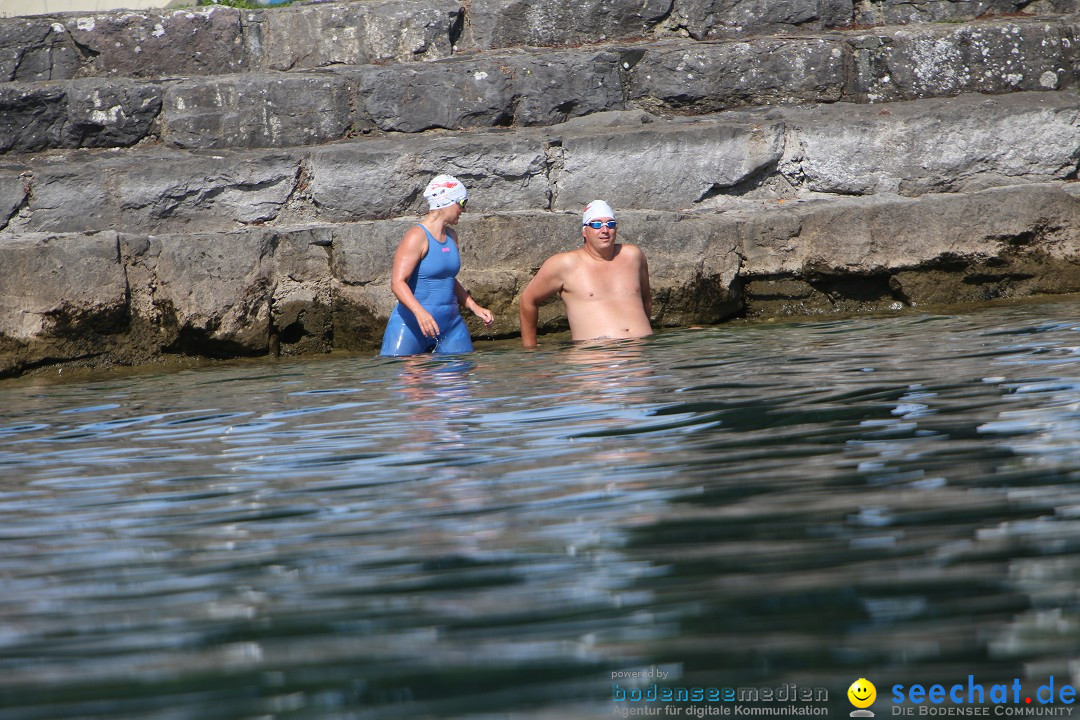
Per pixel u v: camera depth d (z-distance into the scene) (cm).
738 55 3653
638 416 1717
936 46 3638
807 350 2395
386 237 3150
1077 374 1816
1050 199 3300
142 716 772
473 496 1293
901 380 1889
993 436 1420
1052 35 3638
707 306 3262
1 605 1010
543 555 1060
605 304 2919
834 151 3441
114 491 1441
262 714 767
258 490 1398
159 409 2161
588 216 2895
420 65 3591
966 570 949
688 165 3400
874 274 3306
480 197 3347
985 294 3347
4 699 810
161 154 3375
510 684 795
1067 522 1055
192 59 3634
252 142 3469
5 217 3111
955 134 3434
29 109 3369
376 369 2570
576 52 3662
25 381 2897
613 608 919
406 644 873
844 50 3662
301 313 3138
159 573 1081
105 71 3588
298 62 3700
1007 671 768
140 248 3033
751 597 923
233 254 3072
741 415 1675
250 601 987
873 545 1028
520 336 3225
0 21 3531
